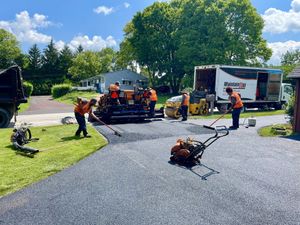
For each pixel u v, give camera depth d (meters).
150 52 44.69
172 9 43.94
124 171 6.61
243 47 34.81
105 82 47.56
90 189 5.57
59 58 78.94
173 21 43.41
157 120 15.02
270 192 5.50
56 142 9.41
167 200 5.10
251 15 35.81
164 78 46.62
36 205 4.89
